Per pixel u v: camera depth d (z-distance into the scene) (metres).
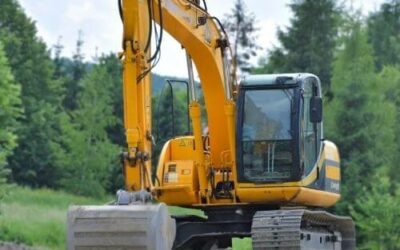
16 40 181.00
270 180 35.62
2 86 105.38
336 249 40.03
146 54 32.03
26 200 125.12
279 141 35.69
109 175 160.25
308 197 36.59
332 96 124.44
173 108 38.19
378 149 115.44
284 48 148.62
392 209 97.75
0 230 80.06
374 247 98.06
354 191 112.06
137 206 29.84
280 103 35.88
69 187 158.50
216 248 38.66
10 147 104.00
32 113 167.38
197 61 36.41
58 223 88.56
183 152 37.69
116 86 180.12
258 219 33.97
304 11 147.38
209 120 37.12
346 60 116.56
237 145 35.94
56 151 164.62
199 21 35.53
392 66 154.62
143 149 31.52
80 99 172.88
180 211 43.84
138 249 29.58
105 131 163.00
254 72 166.62
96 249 29.83
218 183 36.94
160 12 32.56
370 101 115.69
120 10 31.59
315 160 37.09
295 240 33.34
